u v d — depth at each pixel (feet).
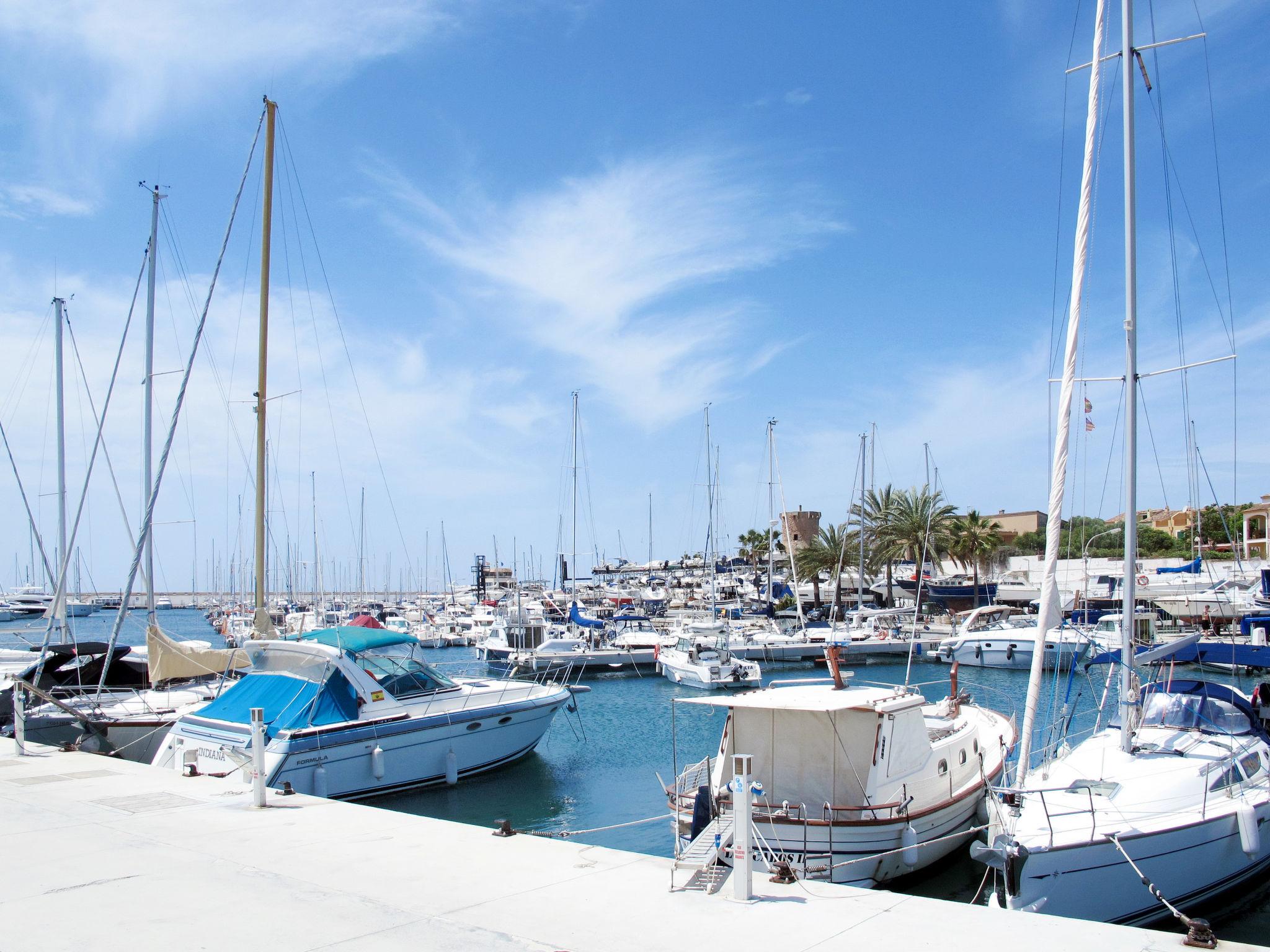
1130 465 46.32
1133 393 46.50
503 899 25.20
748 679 136.15
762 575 312.91
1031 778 45.50
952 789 51.21
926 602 223.71
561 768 79.61
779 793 45.57
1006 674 145.48
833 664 52.19
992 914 23.89
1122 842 36.78
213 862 29.12
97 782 42.75
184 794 40.14
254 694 64.08
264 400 77.56
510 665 155.63
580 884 26.66
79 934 22.50
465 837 32.45
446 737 68.18
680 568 347.97
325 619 204.74
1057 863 35.65
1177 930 38.93
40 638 170.91
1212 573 164.45
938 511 214.48
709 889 26.02
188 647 80.53
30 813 36.29
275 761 57.21
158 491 74.08
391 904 24.85
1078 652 90.17
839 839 41.88
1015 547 310.86
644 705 122.21
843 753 45.06
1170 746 46.55
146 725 64.64
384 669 67.82
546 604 242.78
